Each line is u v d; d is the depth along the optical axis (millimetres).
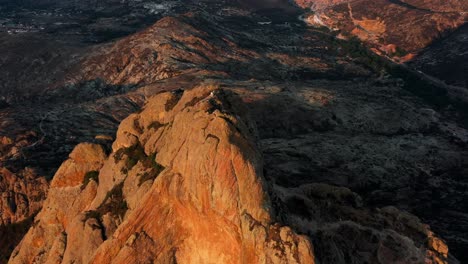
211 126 41188
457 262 53594
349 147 104875
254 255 37375
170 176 43125
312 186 54688
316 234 44875
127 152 52344
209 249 40500
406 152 109062
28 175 87938
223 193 38625
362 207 54406
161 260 42156
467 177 101188
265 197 38781
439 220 81312
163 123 52688
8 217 81312
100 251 42625
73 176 57344
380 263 48062
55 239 51156
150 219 43188
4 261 75500
